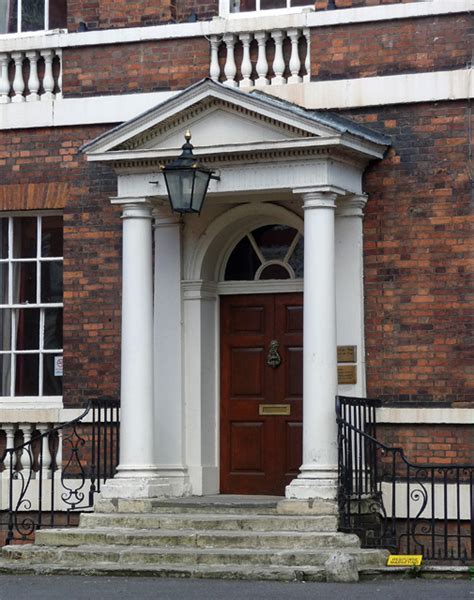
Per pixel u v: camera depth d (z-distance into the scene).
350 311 16.06
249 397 17.16
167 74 17.12
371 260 16.11
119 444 16.44
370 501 15.35
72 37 17.45
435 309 15.85
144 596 12.36
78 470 17.00
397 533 15.76
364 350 16.05
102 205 17.27
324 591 12.66
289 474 16.91
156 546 14.68
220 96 15.63
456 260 15.80
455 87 15.90
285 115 15.38
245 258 17.27
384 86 16.16
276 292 17.08
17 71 17.78
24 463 17.25
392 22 16.25
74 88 17.50
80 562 14.37
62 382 17.45
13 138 17.67
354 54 16.38
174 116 15.88
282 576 13.47
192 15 17.14
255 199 16.56
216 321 17.23
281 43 16.72
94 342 17.16
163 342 16.89
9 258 17.84
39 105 17.53
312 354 15.27
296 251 17.05
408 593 12.53
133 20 17.31
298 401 16.95
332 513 14.88
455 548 15.56
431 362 15.83
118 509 15.59
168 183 15.09
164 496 16.12
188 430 16.83
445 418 15.66
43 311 17.72
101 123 17.33
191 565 14.02
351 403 15.18
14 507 17.22
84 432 17.03
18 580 13.65
